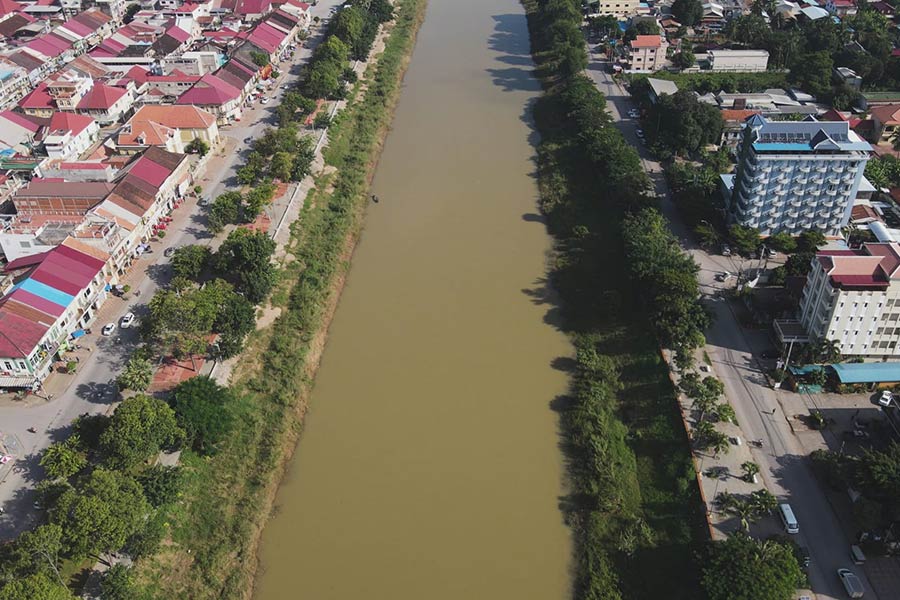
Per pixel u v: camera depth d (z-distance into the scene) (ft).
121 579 442.09
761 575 437.99
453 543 509.76
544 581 486.79
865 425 572.92
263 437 583.58
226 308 641.40
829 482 524.93
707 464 543.39
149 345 634.84
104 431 517.55
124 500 460.14
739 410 587.27
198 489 534.37
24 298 628.69
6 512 504.43
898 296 595.47
